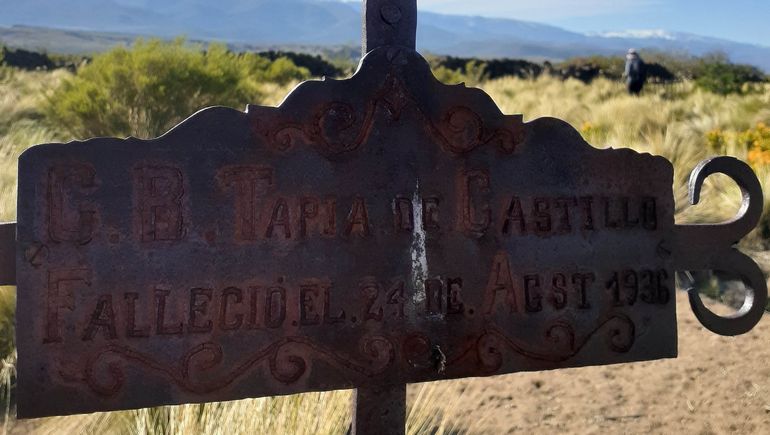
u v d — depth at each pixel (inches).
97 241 76.2
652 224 96.0
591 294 93.7
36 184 74.5
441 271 87.8
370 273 85.0
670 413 149.0
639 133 432.5
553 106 554.3
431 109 87.0
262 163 81.3
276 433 111.8
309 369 83.5
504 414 147.9
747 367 168.4
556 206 92.0
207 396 80.2
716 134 360.8
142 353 77.9
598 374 168.1
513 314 90.7
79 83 419.8
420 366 87.4
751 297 98.4
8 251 75.2
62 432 117.0
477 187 88.9
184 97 444.8
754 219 98.0
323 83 83.2
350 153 84.3
